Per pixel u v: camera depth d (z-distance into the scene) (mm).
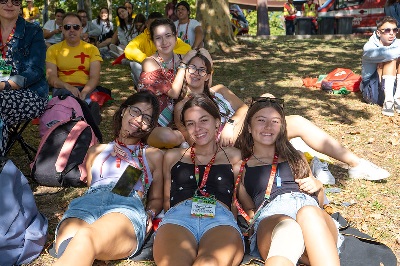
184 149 4258
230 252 3463
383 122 7238
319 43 15297
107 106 8078
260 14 20406
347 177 5359
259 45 14359
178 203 3992
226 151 4199
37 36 5602
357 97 8469
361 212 4625
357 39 16891
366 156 6008
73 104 5645
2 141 4781
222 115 5051
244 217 3980
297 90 9070
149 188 4328
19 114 5332
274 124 3990
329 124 7203
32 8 14172
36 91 5590
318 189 4004
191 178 4082
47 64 6934
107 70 11156
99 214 3889
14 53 5477
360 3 19484
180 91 5293
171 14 11305
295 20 20859
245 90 9172
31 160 5699
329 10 19484
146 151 4293
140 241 3873
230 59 12266
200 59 5145
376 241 3881
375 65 7859
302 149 5680
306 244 3365
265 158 4082
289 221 3504
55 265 3207
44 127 5551
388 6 10484
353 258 3719
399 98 7582
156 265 3689
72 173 5098
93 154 4375
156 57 5613
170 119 5371
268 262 3246
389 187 5152
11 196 3678
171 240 3566
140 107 4242
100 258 3609
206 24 13234
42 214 4246
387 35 7633
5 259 3654
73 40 6980
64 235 3732
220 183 4055
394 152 6133
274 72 10695
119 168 4242
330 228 3561
